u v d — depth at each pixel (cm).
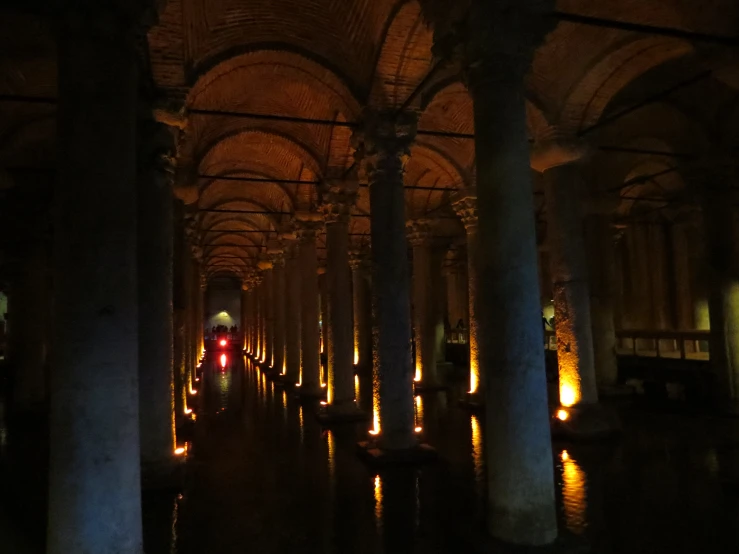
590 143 1018
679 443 933
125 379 447
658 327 1948
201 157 1212
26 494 731
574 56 945
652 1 775
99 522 422
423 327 1689
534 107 982
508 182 526
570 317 1006
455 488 718
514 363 512
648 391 1455
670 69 1084
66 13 457
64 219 444
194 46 823
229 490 738
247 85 1112
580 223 1020
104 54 462
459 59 567
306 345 1565
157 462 752
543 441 511
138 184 784
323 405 1278
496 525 512
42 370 1449
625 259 2036
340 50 911
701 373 1295
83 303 436
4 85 909
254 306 3253
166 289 788
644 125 1288
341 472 811
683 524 575
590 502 650
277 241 2211
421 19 794
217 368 2731
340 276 1243
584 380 998
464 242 2292
